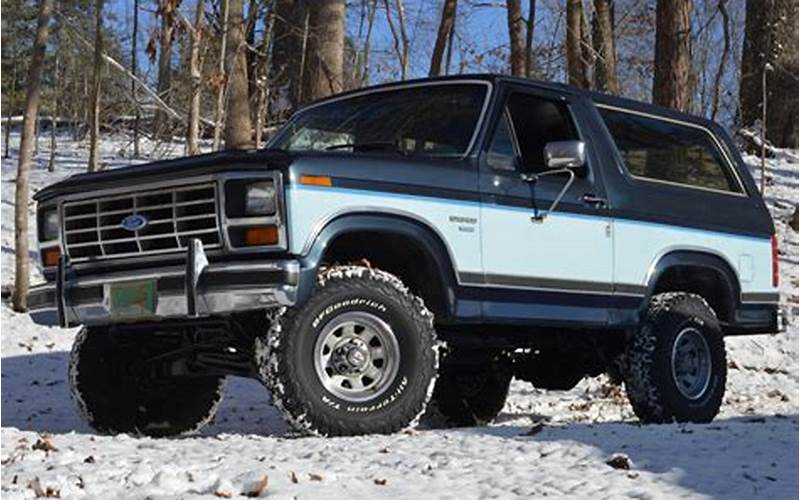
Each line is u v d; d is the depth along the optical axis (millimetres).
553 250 7414
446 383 8750
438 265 6812
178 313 6289
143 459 5250
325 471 4965
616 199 7875
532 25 22578
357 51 29500
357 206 6441
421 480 4832
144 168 6609
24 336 13164
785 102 27422
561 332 8086
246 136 17141
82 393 7461
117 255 6637
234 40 17109
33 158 25906
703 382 8242
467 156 7086
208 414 7969
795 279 16828
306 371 6254
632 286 7926
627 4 31969
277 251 6203
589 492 4652
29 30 31891
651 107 8484
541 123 7645
